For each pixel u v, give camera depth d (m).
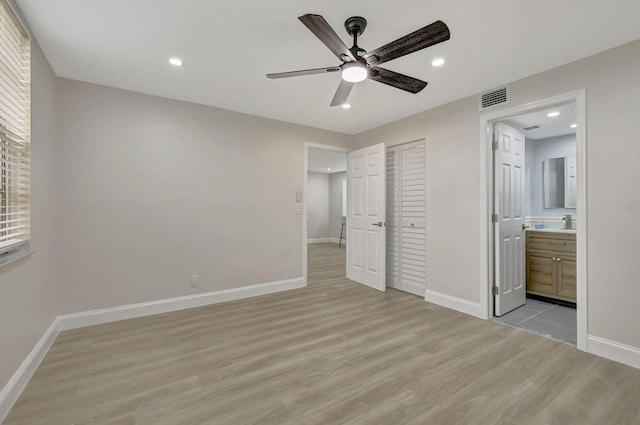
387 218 4.12
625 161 2.06
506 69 2.43
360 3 1.66
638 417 1.54
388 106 3.31
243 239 3.58
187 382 1.84
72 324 2.63
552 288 3.45
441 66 2.39
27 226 1.92
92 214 2.72
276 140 3.82
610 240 2.13
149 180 3.00
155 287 3.03
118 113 2.84
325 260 6.24
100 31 1.93
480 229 2.92
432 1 1.64
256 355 2.19
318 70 1.87
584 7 1.68
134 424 1.48
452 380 1.87
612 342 2.12
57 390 1.75
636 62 2.01
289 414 1.56
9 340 1.64
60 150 2.58
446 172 3.22
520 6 1.67
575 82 2.28
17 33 1.79
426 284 3.48
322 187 9.70
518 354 2.20
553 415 1.55
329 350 2.26
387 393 1.74
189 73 2.53
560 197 4.04
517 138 3.30
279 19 1.81
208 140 3.33
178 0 1.64
